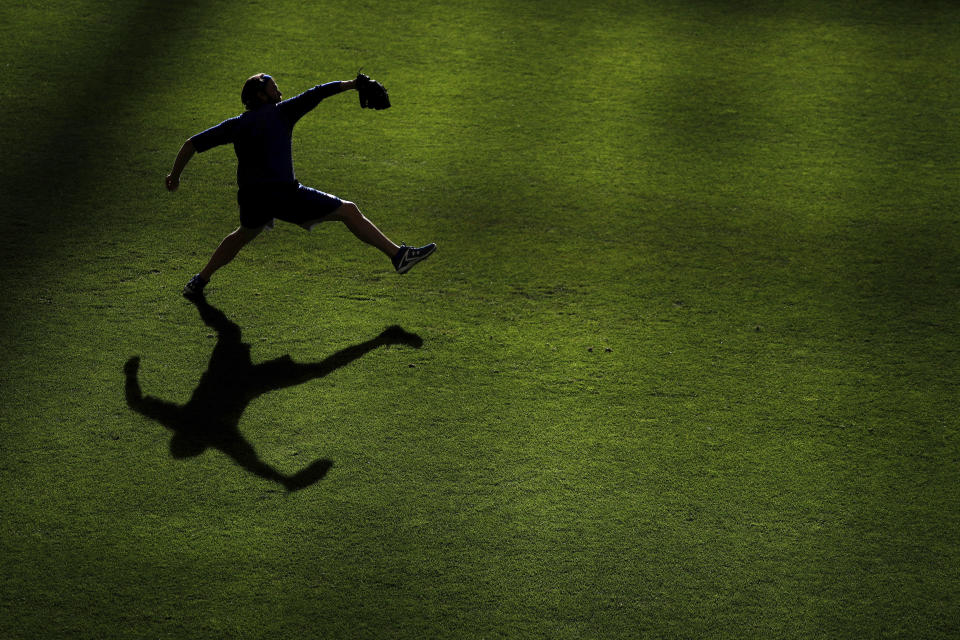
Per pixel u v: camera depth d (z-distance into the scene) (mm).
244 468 10305
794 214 15727
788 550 9547
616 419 11234
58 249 14000
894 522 9891
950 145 17797
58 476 10062
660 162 17156
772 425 11219
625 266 14305
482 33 21672
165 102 18250
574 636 8570
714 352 12484
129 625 8484
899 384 11945
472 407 11352
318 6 22609
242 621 8570
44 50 19891
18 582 8828
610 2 23312
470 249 14594
